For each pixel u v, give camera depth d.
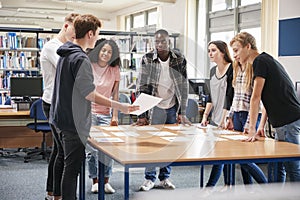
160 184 4.76
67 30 3.74
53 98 3.22
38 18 14.30
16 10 13.34
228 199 3.88
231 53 4.43
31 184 5.09
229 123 4.28
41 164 6.29
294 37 6.28
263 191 3.48
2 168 6.02
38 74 8.65
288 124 3.57
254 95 3.54
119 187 4.85
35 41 8.61
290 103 3.56
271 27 6.77
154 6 11.41
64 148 3.12
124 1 12.13
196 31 9.70
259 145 3.29
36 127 6.31
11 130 6.91
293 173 3.43
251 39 3.77
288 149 3.13
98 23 3.21
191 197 4.05
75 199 3.13
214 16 9.16
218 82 4.45
